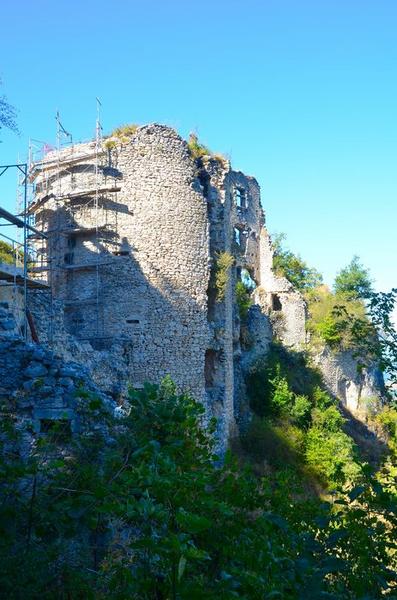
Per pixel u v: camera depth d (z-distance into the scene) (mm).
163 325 22062
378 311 10562
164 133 22938
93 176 22828
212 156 26344
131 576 5355
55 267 22062
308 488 23906
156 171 22625
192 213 23188
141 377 21359
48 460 7672
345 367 38844
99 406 7645
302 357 36000
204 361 23375
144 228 22312
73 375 8914
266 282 38250
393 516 6621
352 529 6551
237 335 29547
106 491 5805
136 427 7422
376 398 40000
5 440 7992
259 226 39156
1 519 5863
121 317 22000
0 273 16234
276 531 6551
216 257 25281
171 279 22406
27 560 5355
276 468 24172
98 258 22469
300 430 28250
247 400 28844
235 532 6328
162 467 5992
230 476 7348
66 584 5602
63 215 23234
